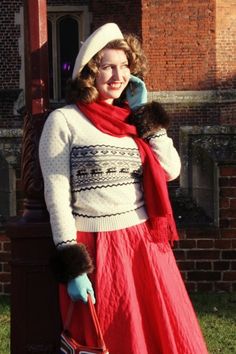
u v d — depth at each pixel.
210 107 17.78
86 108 3.39
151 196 3.45
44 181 3.36
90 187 3.33
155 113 3.50
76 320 3.34
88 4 20.03
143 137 3.50
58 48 20.55
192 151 6.59
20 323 3.69
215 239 6.51
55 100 20.42
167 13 17.53
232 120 17.92
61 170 3.31
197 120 17.81
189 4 17.52
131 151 3.42
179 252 6.52
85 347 3.21
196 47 17.64
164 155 3.54
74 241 3.27
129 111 3.50
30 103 3.73
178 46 17.62
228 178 6.50
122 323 3.29
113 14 18.16
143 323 3.39
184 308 3.48
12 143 6.55
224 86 17.83
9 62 19.70
